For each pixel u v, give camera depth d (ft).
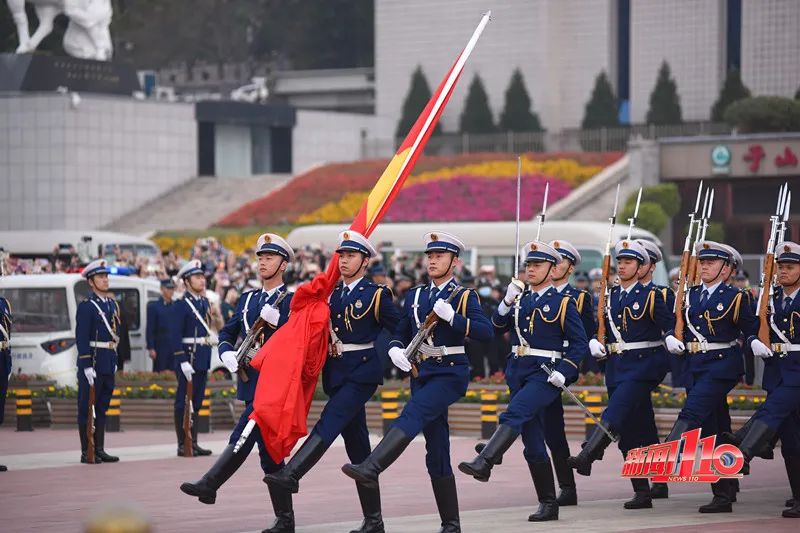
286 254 102.01
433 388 95.66
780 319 110.32
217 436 183.32
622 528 99.55
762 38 590.14
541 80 631.15
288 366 94.43
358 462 99.66
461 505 115.55
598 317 116.88
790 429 109.70
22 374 215.92
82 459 150.41
